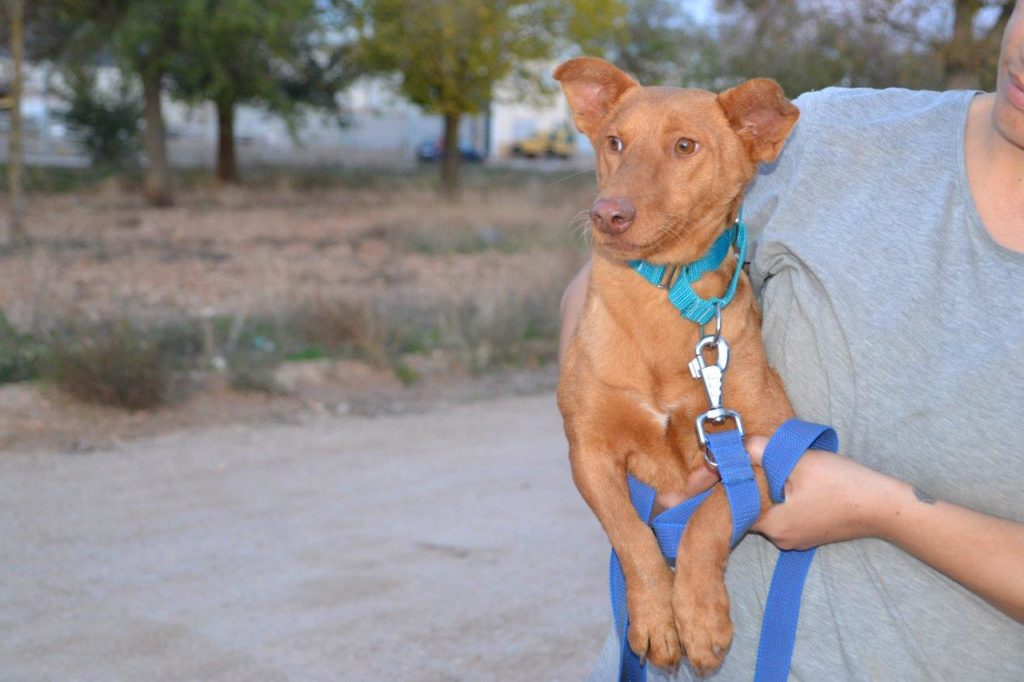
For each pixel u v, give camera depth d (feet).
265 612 14.79
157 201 69.46
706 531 7.43
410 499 19.74
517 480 21.12
